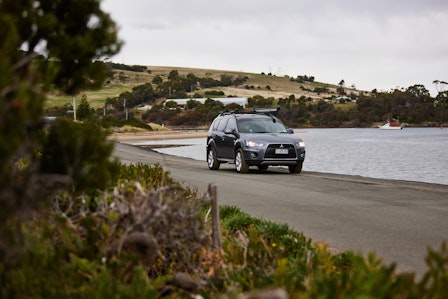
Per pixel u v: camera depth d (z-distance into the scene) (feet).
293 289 14.67
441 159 161.17
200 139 291.79
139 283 14.24
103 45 17.57
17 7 15.49
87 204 18.57
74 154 14.03
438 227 31.42
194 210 18.19
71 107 549.54
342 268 18.56
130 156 107.76
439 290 12.37
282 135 69.72
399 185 54.95
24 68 15.17
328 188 51.55
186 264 17.89
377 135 463.42
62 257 15.07
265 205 39.78
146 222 16.21
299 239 22.49
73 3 17.21
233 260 18.58
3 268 12.33
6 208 11.05
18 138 10.03
